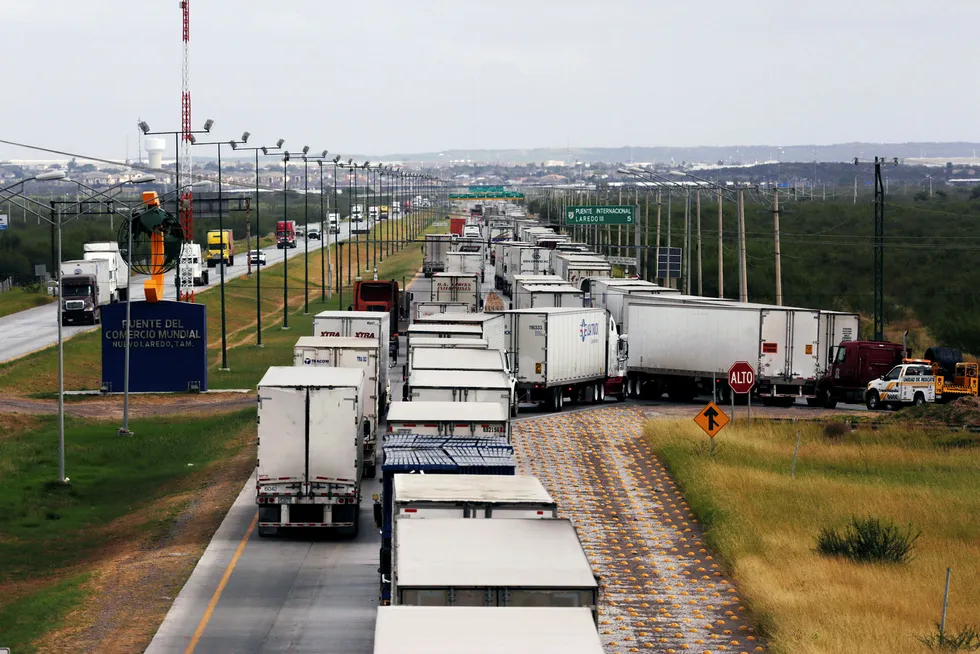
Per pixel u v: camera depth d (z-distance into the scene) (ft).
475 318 540.93
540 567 163.12
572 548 171.83
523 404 583.99
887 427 491.72
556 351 546.26
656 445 447.01
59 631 243.40
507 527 182.39
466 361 422.82
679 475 393.29
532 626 132.87
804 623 237.66
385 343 517.96
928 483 392.47
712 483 370.12
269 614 256.52
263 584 281.13
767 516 337.72
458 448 283.38
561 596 156.15
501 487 222.07
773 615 247.09
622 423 511.81
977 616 250.57
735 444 435.12
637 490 382.22
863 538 305.73
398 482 225.97
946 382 577.43
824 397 582.35
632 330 602.44
